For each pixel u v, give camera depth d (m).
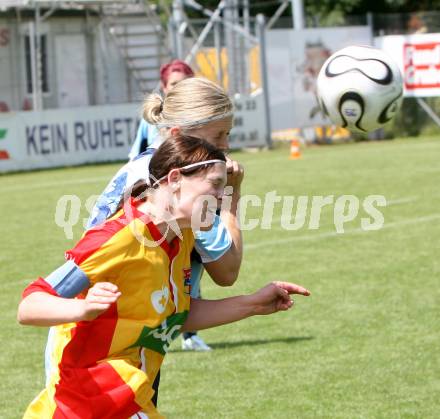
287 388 17.75
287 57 75.12
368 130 16.36
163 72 21.30
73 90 79.44
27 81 77.00
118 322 10.24
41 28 76.88
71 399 10.23
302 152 69.44
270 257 30.59
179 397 17.42
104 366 10.27
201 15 104.75
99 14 78.81
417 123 80.38
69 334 10.30
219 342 21.23
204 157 10.25
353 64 15.94
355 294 25.17
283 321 22.80
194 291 12.06
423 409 16.38
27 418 10.37
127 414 10.30
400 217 37.56
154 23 79.06
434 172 51.56
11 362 20.09
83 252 9.96
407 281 26.48
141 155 11.32
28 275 28.77
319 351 20.14
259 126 73.06
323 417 16.08
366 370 18.69
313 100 76.31
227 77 76.94
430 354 19.64
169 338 10.92
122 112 66.31
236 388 17.86
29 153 62.38
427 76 72.31
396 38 73.44
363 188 46.03
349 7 100.50
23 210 43.09
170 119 11.73
